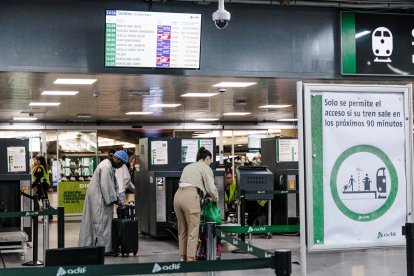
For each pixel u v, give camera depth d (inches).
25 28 383.6
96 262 168.9
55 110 701.3
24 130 821.9
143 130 869.2
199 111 749.3
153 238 506.9
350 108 170.4
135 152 860.6
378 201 172.1
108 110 712.4
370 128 171.8
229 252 419.8
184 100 617.6
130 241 405.7
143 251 434.0
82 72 390.3
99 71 391.9
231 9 418.9
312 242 166.7
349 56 431.8
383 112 172.7
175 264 138.2
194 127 893.2
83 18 390.9
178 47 388.8
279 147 524.4
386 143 172.9
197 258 369.7
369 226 171.3
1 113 732.7
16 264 379.6
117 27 379.9
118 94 552.1
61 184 772.0
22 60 382.3
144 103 642.2
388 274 323.0
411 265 168.2
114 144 852.6
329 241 168.6
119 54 381.4
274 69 424.5
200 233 361.4
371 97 171.9
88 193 411.2
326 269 339.3
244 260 140.6
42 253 422.0
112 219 413.1
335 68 434.0
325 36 433.4
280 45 426.0
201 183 349.1
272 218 520.7
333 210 168.7
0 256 392.2
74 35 389.7
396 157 173.8
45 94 544.1
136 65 384.2
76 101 609.3
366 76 435.2
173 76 416.2
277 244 457.1
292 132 925.8
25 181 433.4
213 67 414.3
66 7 388.8
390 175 173.0
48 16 386.6
